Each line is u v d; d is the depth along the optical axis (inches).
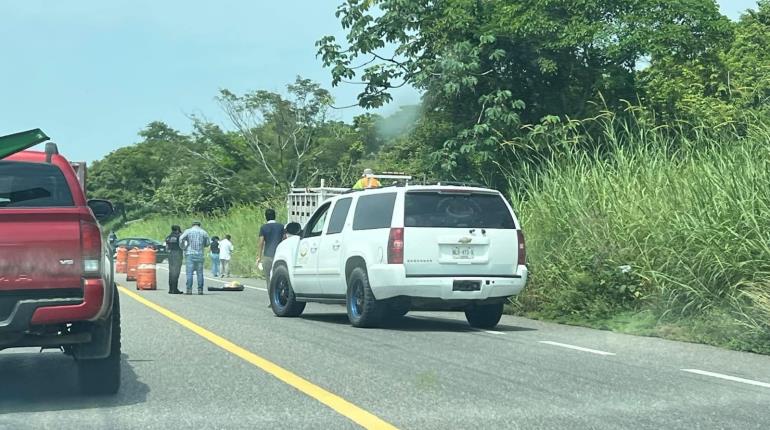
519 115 954.1
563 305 609.3
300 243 631.2
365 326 557.3
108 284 292.2
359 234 562.6
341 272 574.9
